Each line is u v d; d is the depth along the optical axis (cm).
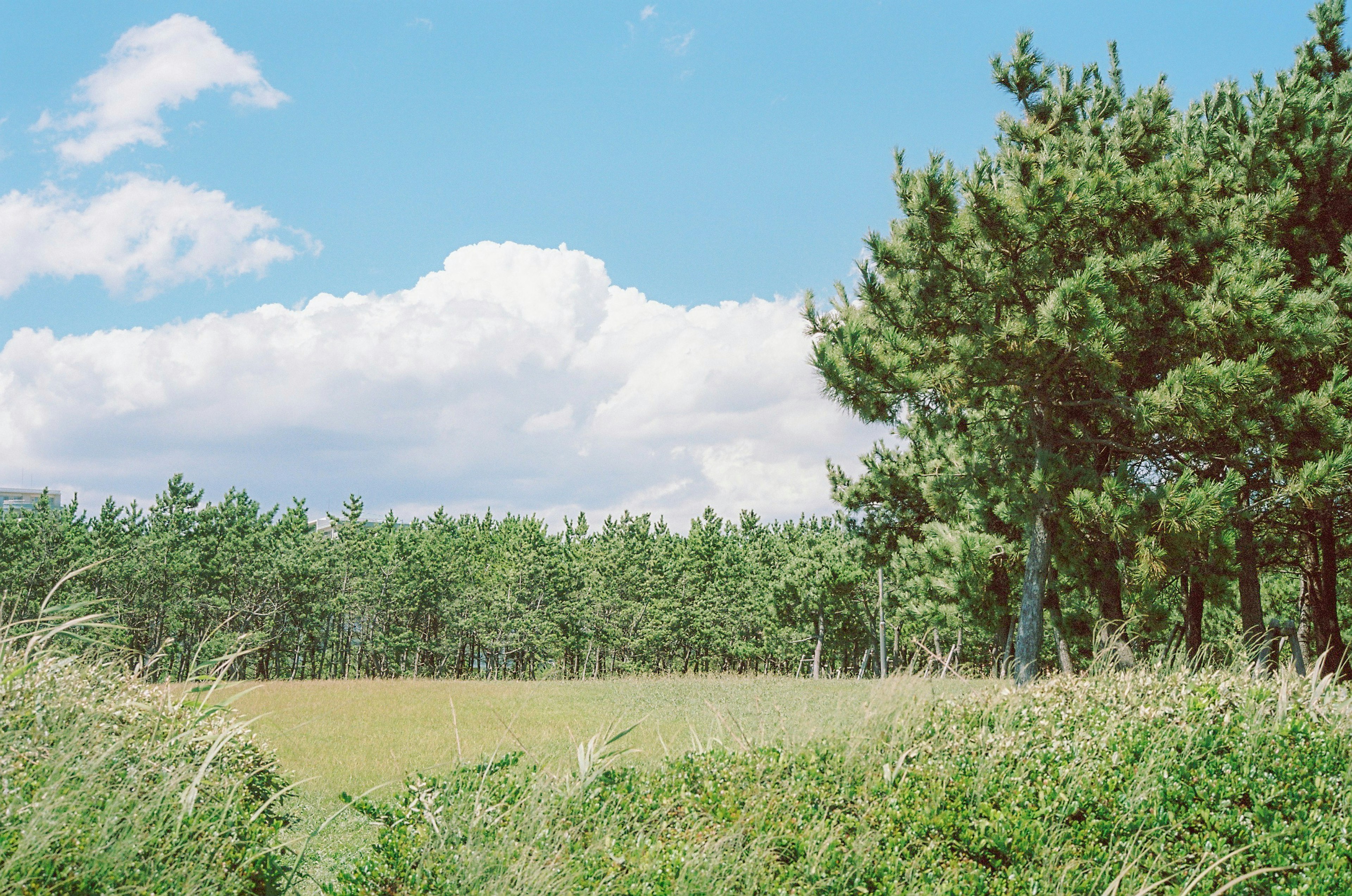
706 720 934
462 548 7819
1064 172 1140
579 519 8962
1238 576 1339
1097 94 1397
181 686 466
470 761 520
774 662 6688
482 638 6756
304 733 1499
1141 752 492
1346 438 1130
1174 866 390
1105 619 1334
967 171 1200
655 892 345
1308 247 1373
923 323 1278
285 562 6047
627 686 2758
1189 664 667
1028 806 431
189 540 6209
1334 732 512
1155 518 1095
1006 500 1369
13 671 363
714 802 434
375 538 7406
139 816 327
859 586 4106
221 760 470
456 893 348
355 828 650
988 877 380
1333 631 1505
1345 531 1534
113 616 434
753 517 8219
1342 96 1373
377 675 6938
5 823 295
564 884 351
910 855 404
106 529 5700
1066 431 1362
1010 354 1166
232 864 362
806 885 363
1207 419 1082
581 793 440
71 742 346
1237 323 1109
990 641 2202
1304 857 391
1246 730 510
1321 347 1138
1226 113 1443
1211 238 1196
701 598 6681
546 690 2605
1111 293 1107
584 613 6762
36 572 5094
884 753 513
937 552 1636
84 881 290
